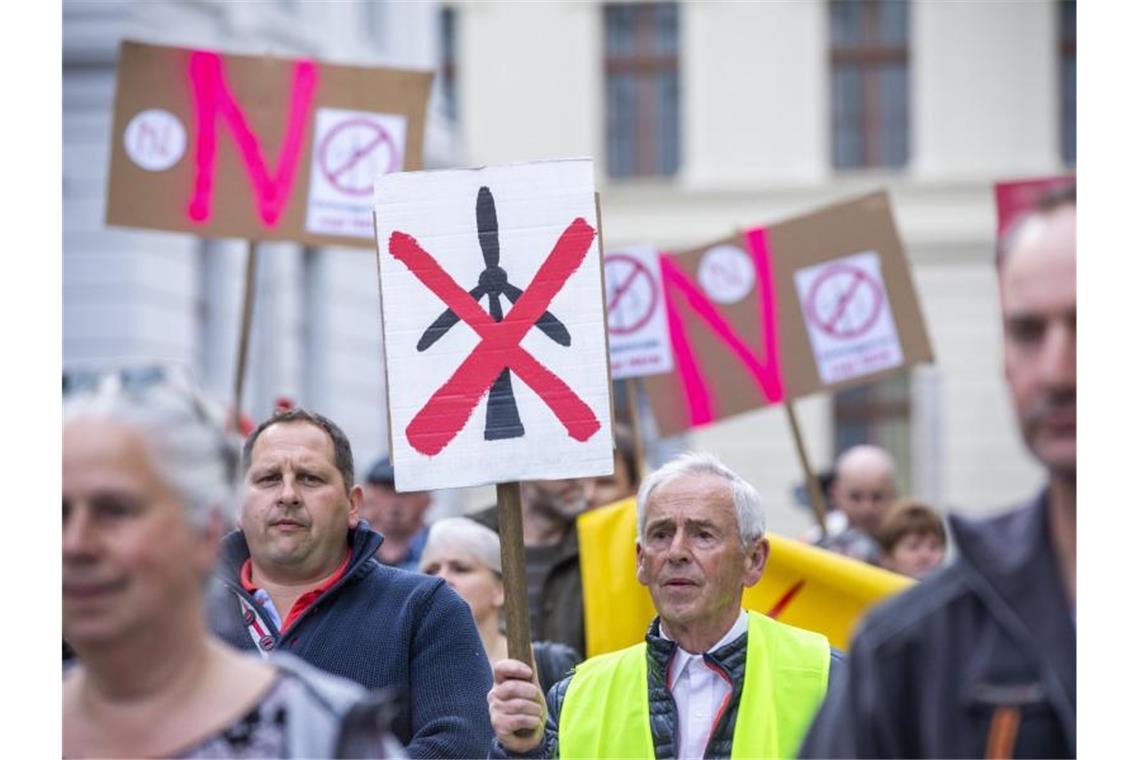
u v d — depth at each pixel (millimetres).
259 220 15336
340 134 15406
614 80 57938
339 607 10367
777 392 16781
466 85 57156
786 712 9414
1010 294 6820
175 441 6168
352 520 10609
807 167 56781
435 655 10273
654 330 16531
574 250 9609
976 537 6570
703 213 57188
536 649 11625
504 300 9633
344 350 42094
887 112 56656
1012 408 6832
